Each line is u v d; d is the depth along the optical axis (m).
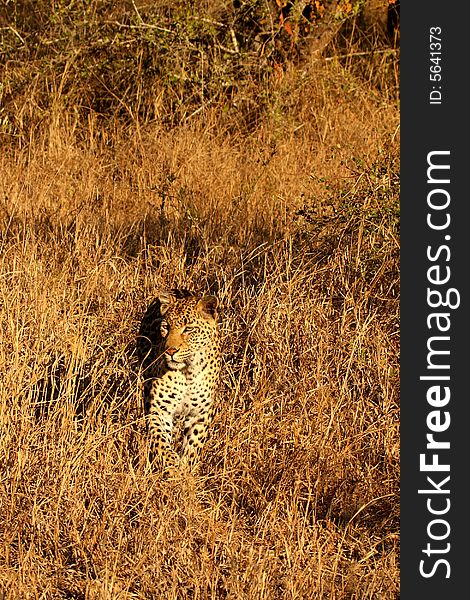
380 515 23.14
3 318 27.55
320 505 23.31
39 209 39.47
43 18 52.00
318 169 43.50
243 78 52.25
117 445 24.31
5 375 24.33
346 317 29.27
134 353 27.03
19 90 50.31
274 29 52.78
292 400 25.97
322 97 52.22
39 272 31.12
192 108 51.19
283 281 31.00
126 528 21.19
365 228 32.66
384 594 19.95
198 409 24.91
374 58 55.91
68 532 20.95
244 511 22.98
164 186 39.50
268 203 39.69
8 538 20.56
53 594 19.48
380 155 39.19
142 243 35.41
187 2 50.75
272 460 24.09
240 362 27.95
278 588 19.75
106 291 30.89
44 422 23.86
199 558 20.50
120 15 51.16
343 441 24.81
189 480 22.58
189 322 24.42
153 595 19.41
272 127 49.09
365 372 27.20
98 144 48.75
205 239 34.34
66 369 26.09
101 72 51.75
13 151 47.50
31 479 21.97
